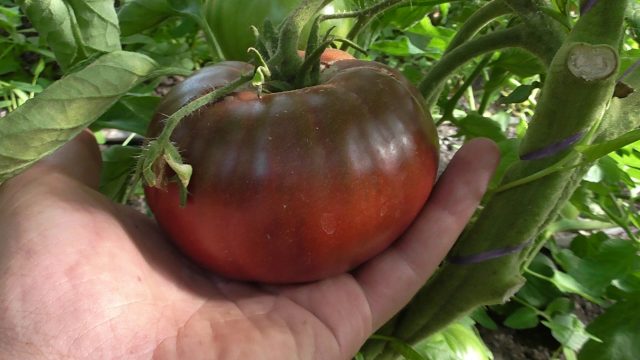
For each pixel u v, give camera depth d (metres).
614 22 0.15
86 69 0.16
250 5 0.24
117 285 0.16
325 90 0.16
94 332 0.15
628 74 0.17
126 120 0.23
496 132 0.27
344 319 0.18
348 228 0.15
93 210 0.17
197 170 0.15
